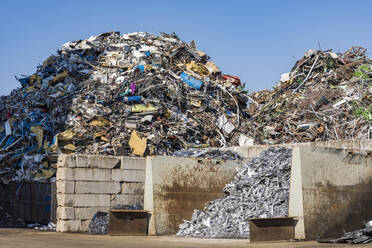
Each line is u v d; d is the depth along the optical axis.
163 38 56.03
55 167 38.34
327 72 45.12
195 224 20.72
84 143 40.31
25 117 44.97
